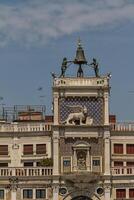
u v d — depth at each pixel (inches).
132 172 4471.0
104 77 4547.2
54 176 4424.2
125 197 4439.0
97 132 4503.0
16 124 4640.8
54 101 4512.8
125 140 4621.1
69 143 4483.3
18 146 4616.1
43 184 4439.0
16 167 4448.8
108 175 4431.6
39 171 4448.8
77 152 4471.0
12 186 4424.2
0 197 4416.8
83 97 4537.4
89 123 4503.0
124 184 4448.8
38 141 4603.8
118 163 4603.8
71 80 4539.9
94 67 4586.6
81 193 4434.1
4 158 4601.4
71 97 4530.0
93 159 4478.3
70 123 4495.6
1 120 5128.0
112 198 4429.1
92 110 4527.6
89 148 4473.4
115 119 4864.7
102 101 4534.9
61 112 4515.3
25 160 4596.5
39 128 4621.1
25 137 4626.0
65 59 4579.2
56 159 4458.7
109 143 4498.0
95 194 4431.6
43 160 4498.0
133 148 4626.0
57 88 4515.3
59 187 4429.1
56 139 4480.8
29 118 5108.3
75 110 4520.2
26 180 4441.4
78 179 4407.0
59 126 4483.3
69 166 4461.1
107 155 4473.4
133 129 4640.8
